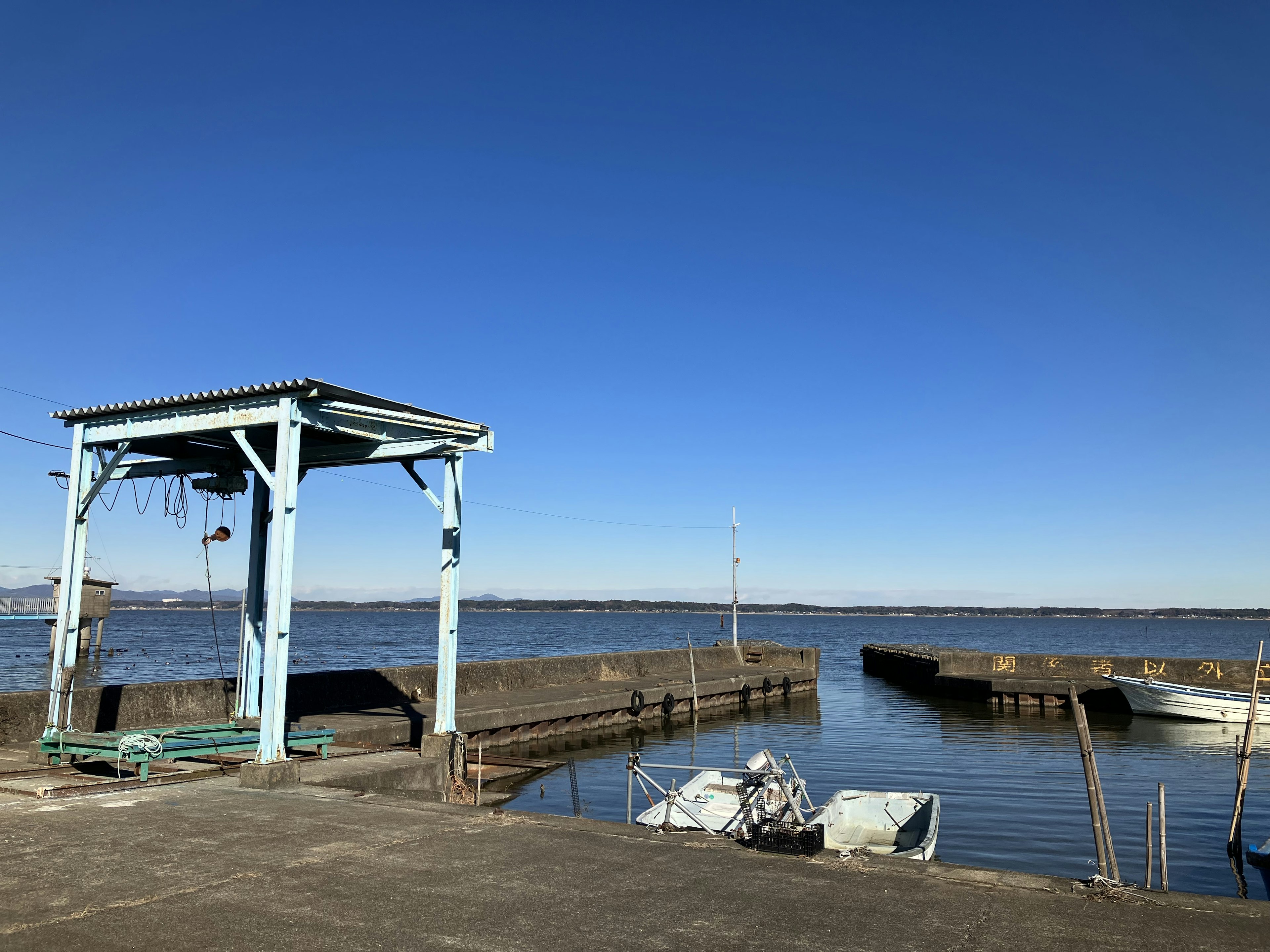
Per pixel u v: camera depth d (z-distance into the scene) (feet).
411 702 66.18
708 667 126.72
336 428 34.71
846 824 44.14
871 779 60.13
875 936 15.85
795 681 123.85
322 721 50.03
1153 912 17.28
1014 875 19.66
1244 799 48.67
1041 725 91.97
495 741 65.41
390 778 33.88
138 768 32.96
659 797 53.67
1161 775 62.90
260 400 32.99
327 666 185.06
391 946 15.16
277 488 32.01
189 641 287.28
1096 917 16.97
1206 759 70.23
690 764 66.28
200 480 40.65
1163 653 298.56
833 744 77.51
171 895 17.61
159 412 34.73
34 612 171.73
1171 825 47.96
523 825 23.77
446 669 38.78
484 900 17.56
